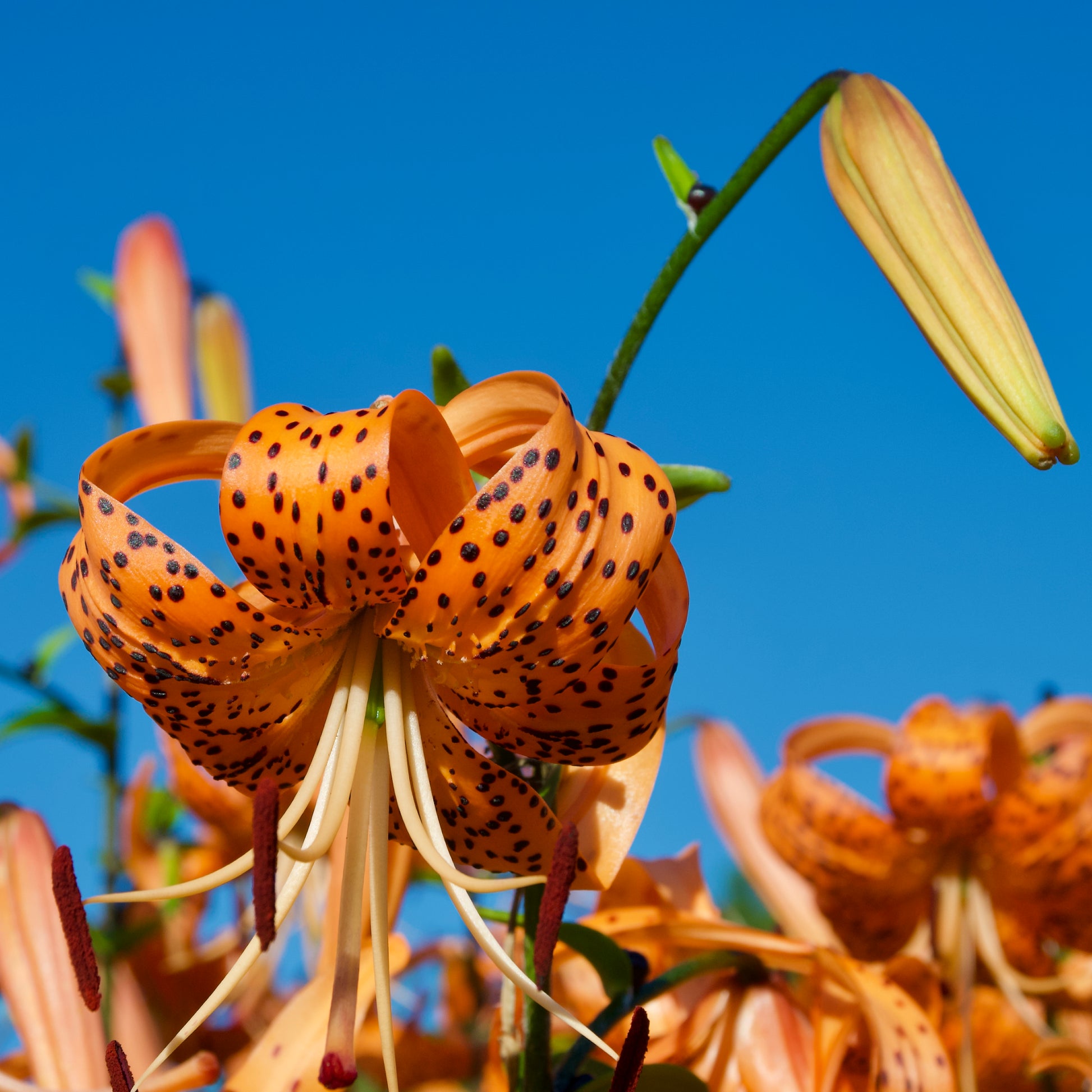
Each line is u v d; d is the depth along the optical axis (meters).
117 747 0.67
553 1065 0.57
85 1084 0.59
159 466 0.52
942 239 0.54
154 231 0.73
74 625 0.53
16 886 0.61
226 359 0.73
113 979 0.63
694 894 0.63
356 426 0.51
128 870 0.68
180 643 0.52
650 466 0.51
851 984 0.58
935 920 0.69
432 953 0.70
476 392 0.52
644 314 0.56
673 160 0.59
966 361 0.53
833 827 0.69
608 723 0.52
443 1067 0.67
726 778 0.76
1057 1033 0.69
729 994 0.59
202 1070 0.57
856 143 0.55
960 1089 0.64
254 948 0.53
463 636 0.51
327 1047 0.52
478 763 0.53
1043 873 0.69
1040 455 0.52
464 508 0.51
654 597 0.52
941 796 0.68
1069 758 0.69
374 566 0.51
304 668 0.54
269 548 0.51
